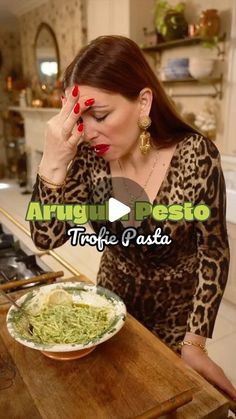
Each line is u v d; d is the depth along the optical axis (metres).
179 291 0.95
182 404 0.59
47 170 0.79
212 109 2.68
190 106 2.89
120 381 0.66
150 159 0.88
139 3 3.13
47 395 0.63
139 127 0.80
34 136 5.55
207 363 0.77
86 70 0.72
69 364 0.70
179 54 2.92
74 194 0.92
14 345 0.76
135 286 0.96
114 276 0.99
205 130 2.64
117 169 0.91
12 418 0.59
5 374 0.68
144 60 0.79
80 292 0.85
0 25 6.21
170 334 0.98
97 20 3.69
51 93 5.03
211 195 0.84
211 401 0.63
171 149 0.87
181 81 2.81
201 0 2.66
